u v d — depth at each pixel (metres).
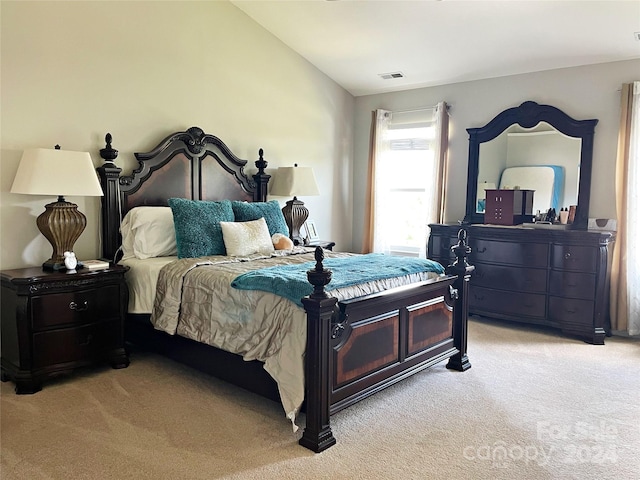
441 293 3.33
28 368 2.99
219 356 2.97
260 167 4.87
